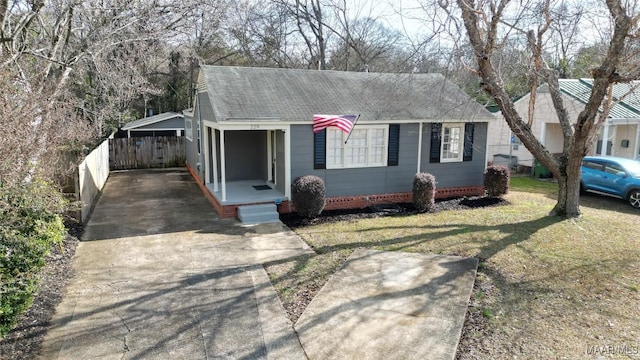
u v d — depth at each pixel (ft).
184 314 19.90
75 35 48.91
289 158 38.37
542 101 63.05
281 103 39.68
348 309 20.17
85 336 17.89
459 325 18.43
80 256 27.35
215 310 20.31
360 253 27.84
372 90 45.98
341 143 40.19
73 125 32.76
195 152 57.31
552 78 33.30
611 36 29.37
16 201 20.74
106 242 30.25
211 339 17.76
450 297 21.11
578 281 22.54
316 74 46.96
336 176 40.47
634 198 41.32
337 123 36.70
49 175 25.44
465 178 46.75
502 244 28.63
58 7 42.55
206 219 36.81
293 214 38.58
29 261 18.97
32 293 19.02
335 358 16.30
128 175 62.85
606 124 54.08
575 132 31.50
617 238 29.71
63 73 40.27
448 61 31.76
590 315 18.98
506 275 23.57
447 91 48.67
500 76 33.17
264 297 21.70
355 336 17.81
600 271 23.79
